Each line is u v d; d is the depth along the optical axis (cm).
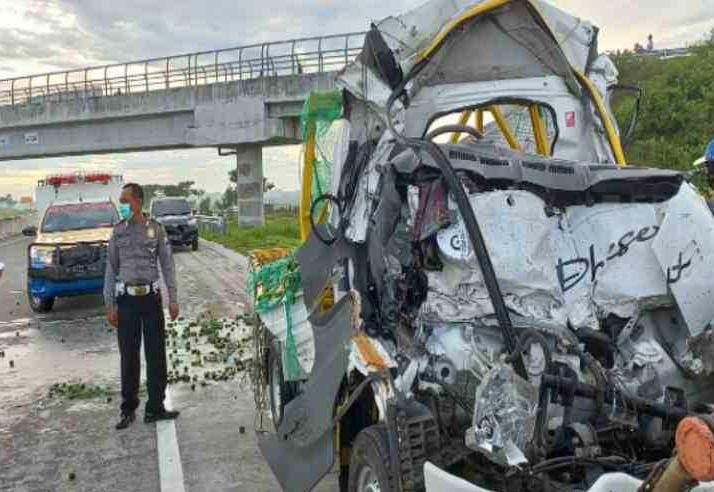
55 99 3781
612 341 394
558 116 546
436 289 388
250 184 3641
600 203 417
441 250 381
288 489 468
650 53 2422
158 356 704
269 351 642
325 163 559
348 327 414
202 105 3403
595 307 398
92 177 1927
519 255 381
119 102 3581
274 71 3288
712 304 386
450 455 354
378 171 452
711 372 380
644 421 364
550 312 385
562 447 355
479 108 549
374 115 504
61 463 612
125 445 650
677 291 390
